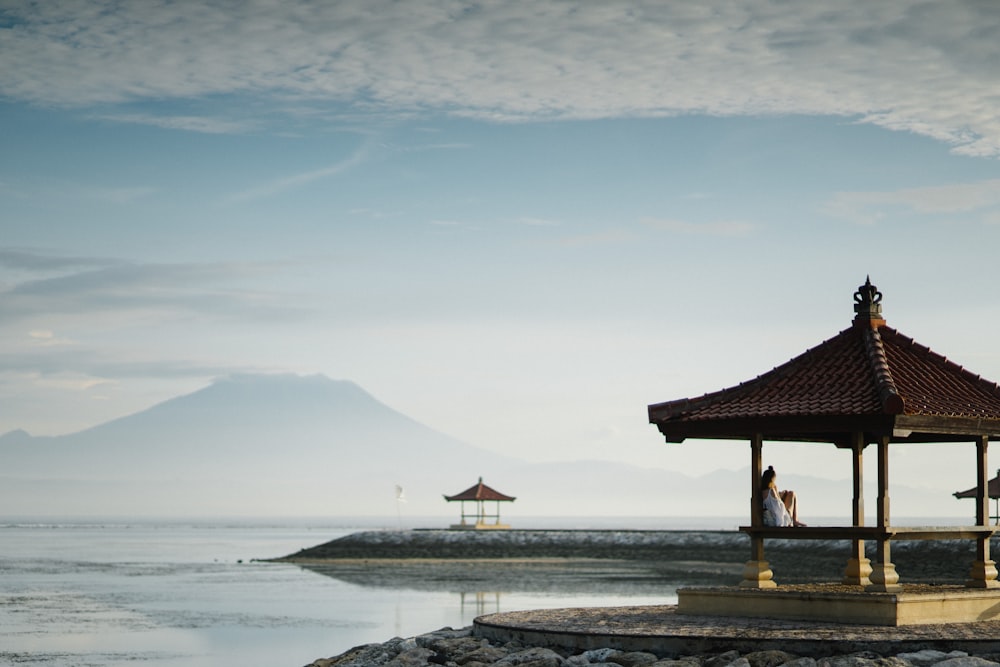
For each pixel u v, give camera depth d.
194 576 80.94
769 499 22.64
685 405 22.84
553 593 60.41
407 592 63.91
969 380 22.75
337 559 99.81
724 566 78.62
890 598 19.58
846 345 22.89
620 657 18.55
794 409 21.30
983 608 20.84
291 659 38.47
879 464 20.78
